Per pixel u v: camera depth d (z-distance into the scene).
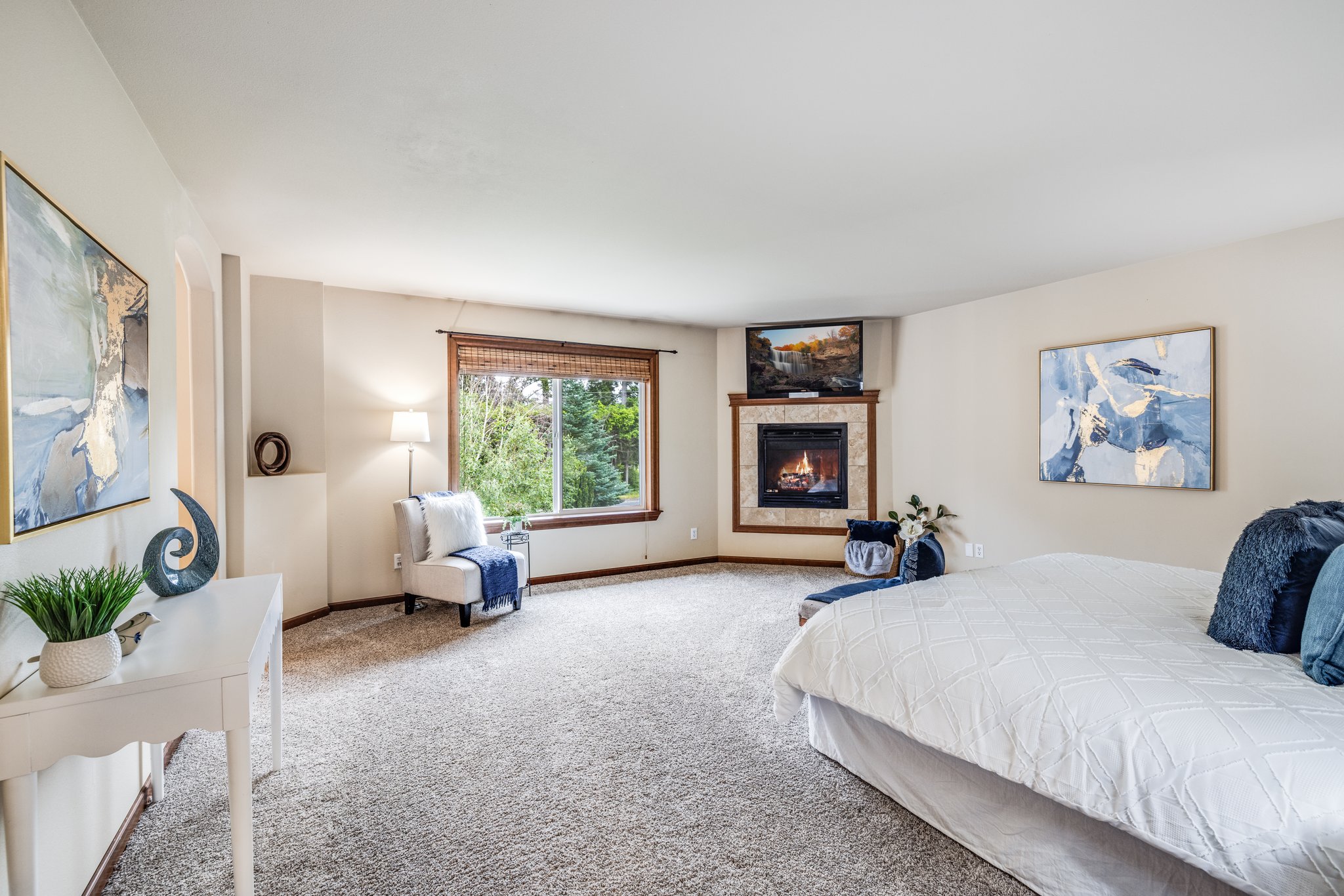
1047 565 2.72
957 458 5.21
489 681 3.13
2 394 1.14
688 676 3.21
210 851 1.80
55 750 1.21
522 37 1.71
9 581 1.25
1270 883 1.14
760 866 1.73
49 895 1.39
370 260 3.83
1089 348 4.21
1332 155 2.44
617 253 3.71
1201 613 2.03
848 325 5.73
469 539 4.47
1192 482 3.68
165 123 2.15
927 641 1.92
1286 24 1.65
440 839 1.85
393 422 4.50
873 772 2.13
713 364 6.20
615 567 5.67
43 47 1.40
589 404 5.71
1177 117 2.16
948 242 3.53
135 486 1.91
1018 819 1.67
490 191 2.79
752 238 3.46
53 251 1.36
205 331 3.42
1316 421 3.21
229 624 1.67
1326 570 1.55
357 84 1.94
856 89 1.97
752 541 6.16
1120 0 1.56
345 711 2.77
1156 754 1.33
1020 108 2.10
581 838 1.85
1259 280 3.42
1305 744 1.23
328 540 4.45
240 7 1.57
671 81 1.93
